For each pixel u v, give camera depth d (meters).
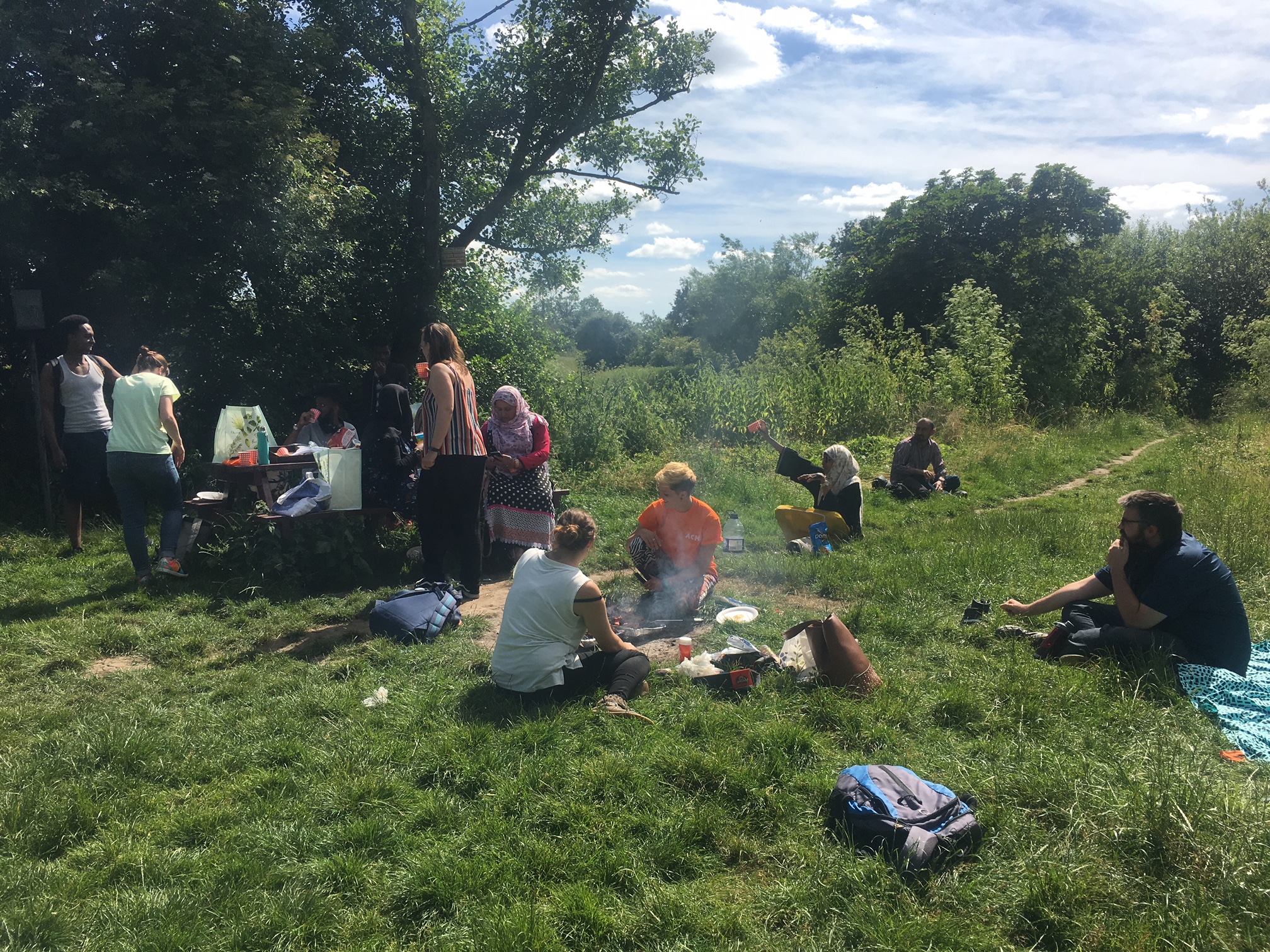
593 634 4.27
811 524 7.50
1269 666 4.46
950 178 26.59
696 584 5.68
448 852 2.90
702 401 13.73
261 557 6.27
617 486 10.11
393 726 3.89
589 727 3.82
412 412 7.37
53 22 9.10
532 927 2.48
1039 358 21.33
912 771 3.39
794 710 4.04
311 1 12.80
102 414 7.12
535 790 3.30
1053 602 4.98
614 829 3.03
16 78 8.90
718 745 3.64
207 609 5.74
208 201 9.47
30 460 9.26
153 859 2.86
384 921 2.59
